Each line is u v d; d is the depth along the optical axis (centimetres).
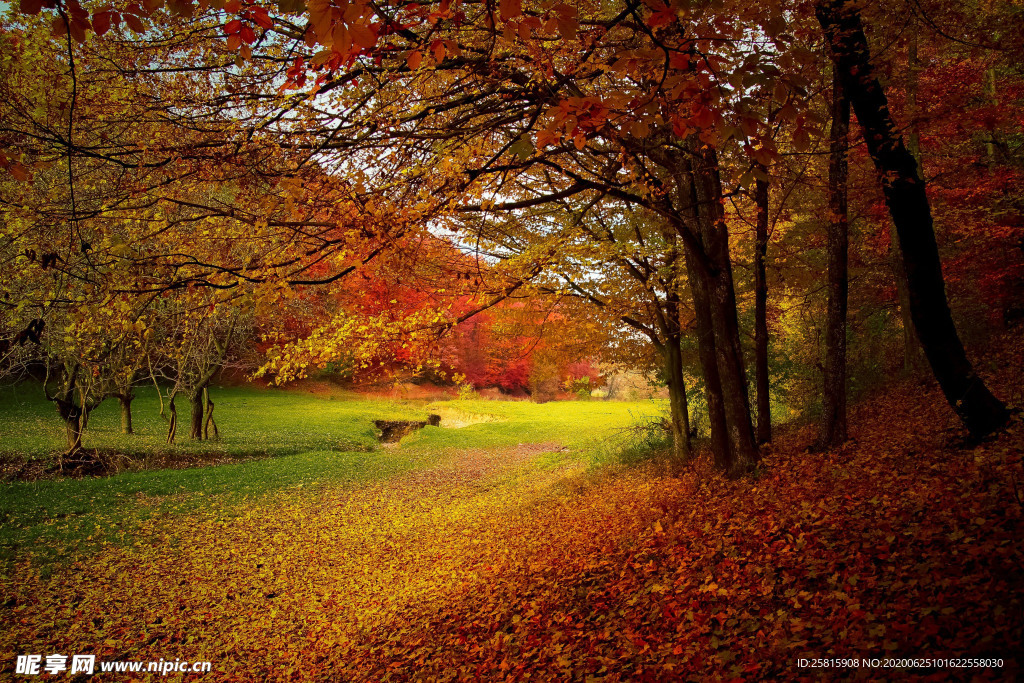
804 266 1293
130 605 1054
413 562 1215
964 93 983
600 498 1309
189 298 555
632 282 1298
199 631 962
